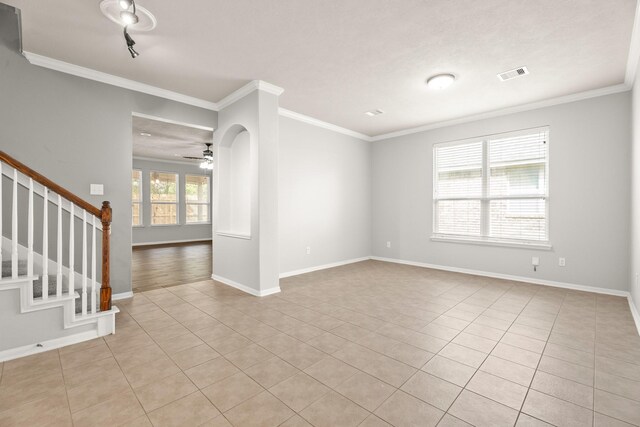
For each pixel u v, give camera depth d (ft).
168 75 12.13
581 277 13.94
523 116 15.48
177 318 10.52
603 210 13.37
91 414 5.64
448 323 10.07
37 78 10.72
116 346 8.39
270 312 11.12
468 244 17.46
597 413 5.65
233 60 10.93
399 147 20.63
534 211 15.25
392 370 7.18
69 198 8.46
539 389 6.42
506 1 7.80
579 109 13.89
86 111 11.68
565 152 14.26
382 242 21.72
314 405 5.91
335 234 19.72
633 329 9.52
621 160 12.91
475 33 9.25
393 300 12.51
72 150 11.42
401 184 20.56
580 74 11.94
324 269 18.79
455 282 15.43
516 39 9.55
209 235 35.60
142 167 30.53
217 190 15.83
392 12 8.27
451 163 18.24
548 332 9.31
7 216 10.20
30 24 8.75
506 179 16.11
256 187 13.12
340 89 13.55
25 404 5.90
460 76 12.18
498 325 9.88
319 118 17.80
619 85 12.81
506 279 15.98
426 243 19.30
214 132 15.98
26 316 7.88
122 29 8.98
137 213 30.37
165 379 6.80
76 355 7.87
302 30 9.11
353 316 10.72
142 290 14.01
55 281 10.19
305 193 17.92
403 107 15.84
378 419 5.51
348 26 8.91
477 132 17.10
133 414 5.65
